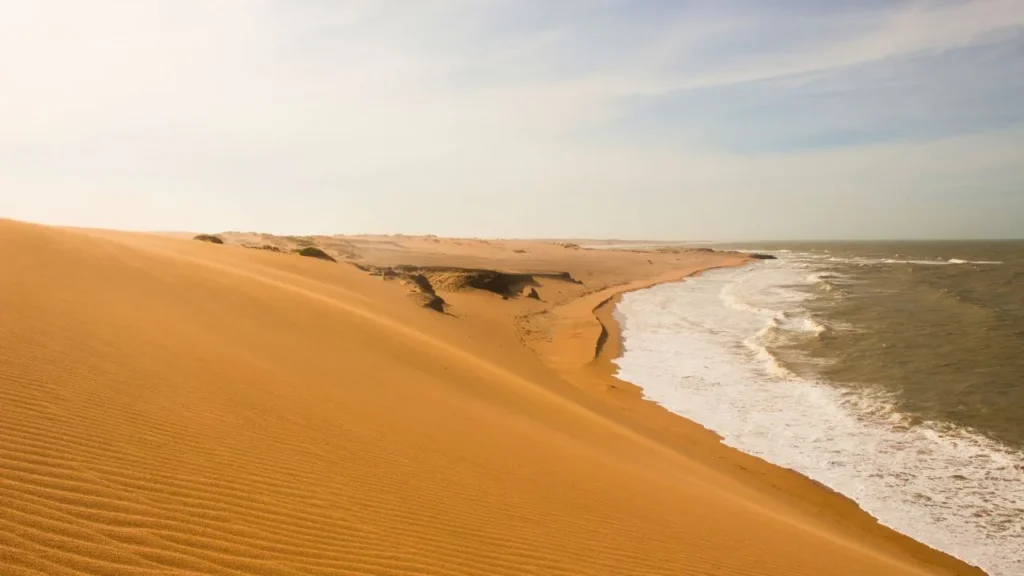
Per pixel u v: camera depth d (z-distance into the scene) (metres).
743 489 10.71
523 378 16.14
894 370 21.22
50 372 6.16
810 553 7.44
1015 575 9.16
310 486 5.21
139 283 12.51
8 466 3.92
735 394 18.16
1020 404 17.27
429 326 20.56
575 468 8.39
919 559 9.45
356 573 3.90
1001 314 33.56
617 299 41.62
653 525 6.87
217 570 3.44
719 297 43.38
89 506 3.73
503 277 39.88
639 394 17.86
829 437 14.66
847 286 51.91
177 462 4.88
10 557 2.93
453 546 4.85
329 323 14.07
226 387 7.51
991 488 12.03
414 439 7.65
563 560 5.20
